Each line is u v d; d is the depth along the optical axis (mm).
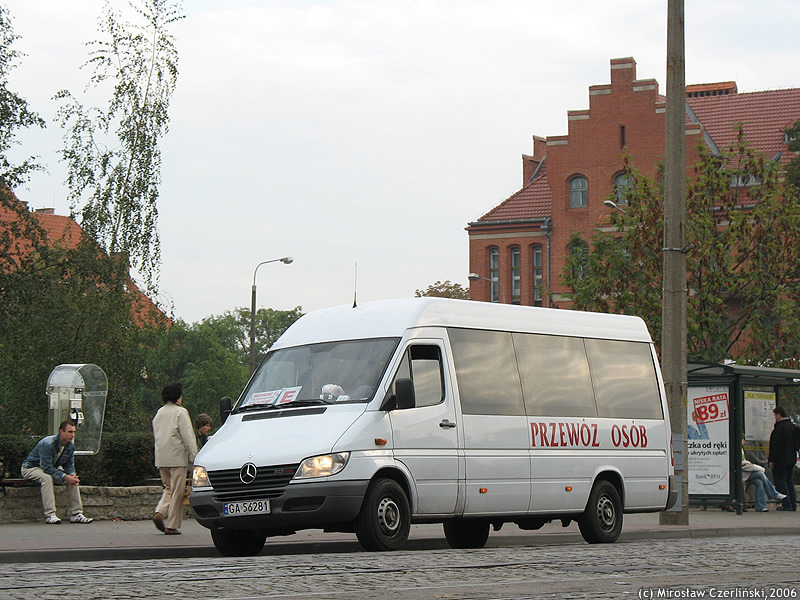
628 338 26047
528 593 13148
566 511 23406
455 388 21562
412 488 20359
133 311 60156
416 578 14570
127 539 22953
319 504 19172
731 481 36188
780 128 101750
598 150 100250
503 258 105500
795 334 56531
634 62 99562
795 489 40469
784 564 17500
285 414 20734
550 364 23875
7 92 59594
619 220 59438
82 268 58094
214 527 20125
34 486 28078
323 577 14500
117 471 33031
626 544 22938
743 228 56875
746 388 38156
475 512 21531
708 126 105125
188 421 24922
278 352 22422
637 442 25344
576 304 59531
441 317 21844
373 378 20531
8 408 58188
